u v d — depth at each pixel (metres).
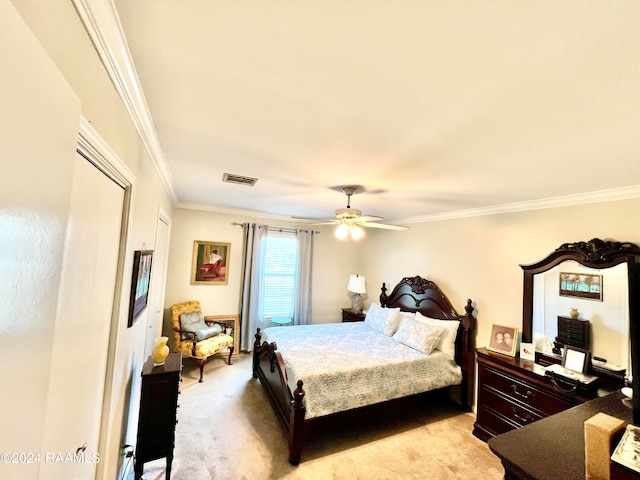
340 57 1.00
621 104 1.17
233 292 4.84
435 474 2.22
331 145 1.79
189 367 4.11
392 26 0.84
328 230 5.64
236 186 3.05
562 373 2.27
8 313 0.43
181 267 4.47
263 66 1.07
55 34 0.64
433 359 3.14
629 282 1.17
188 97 1.31
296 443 2.26
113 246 1.36
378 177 2.39
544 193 2.60
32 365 0.50
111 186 1.27
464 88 1.13
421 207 3.62
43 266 0.52
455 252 3.79
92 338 1.19
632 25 0.77
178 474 2.09
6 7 0.40
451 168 2.06
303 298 5.28
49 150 0.52
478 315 3.41
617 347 2.26
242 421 2.81
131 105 1.30
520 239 3.05
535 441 1.09
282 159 2.09
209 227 4.68
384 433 2.76
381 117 1.41
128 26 0.89
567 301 2.59
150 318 2.69
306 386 2.47
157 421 2.01
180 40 0.95
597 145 1.56
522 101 1.19
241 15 0.83
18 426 0.46
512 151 1.71
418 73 1.06
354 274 5.82
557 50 0.89
